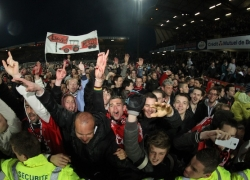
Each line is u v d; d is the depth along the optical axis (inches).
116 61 415.2
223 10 970.7
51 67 362.6
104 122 96.2
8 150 104.0
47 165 76.6
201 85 285.3
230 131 91.3
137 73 450.6
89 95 124.3
